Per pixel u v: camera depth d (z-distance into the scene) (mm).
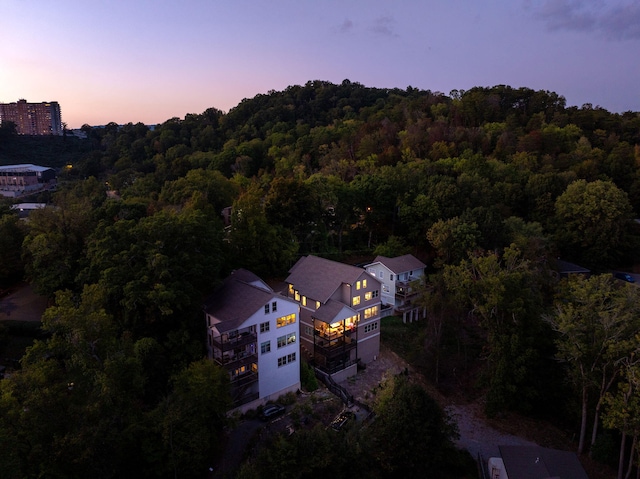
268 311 36656
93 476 23359
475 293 42938
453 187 65750
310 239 64688
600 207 65312
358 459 28766
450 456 34406
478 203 66938
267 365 37188
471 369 48562
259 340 36344
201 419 28422
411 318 55844
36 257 44750
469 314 55406
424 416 31922
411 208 66000
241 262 50969
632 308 33906
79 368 24812
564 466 31156
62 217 46250
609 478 34219
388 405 32938
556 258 65625
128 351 28641
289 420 35000
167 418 26328
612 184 68000
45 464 21719
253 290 38281
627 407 30141
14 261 49875
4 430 19875
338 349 43031
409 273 57656
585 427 37469
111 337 27625
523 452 33062
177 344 35094
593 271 66688
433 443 31969
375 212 68750
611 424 31141
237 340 34719
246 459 30359
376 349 48375
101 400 23594
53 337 25641
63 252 44344
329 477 27250
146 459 26344
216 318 36281
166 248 38750
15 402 21438
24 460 21250
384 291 57531
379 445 31516
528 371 40594
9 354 39094
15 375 23453
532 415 42781
